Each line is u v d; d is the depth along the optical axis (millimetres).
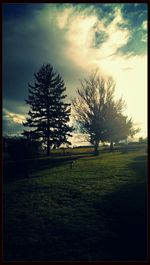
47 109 45438
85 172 20922
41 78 47062
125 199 13086
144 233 9508
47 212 12289
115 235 9531
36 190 16406
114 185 15961
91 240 9273
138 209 11648
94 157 32594
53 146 45969
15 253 8758
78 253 8531
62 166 25547
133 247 8719
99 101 39719
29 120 44469
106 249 8680
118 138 44906
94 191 14992
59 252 8664
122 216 11102
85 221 10852
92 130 38156
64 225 10609
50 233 10047
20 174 22203
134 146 46938
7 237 9891
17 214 12258
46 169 24516
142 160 25016
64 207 12812
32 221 11312
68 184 17188
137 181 16422
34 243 9352
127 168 21109
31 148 29922
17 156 27766
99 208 12219
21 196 15289
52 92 47000
